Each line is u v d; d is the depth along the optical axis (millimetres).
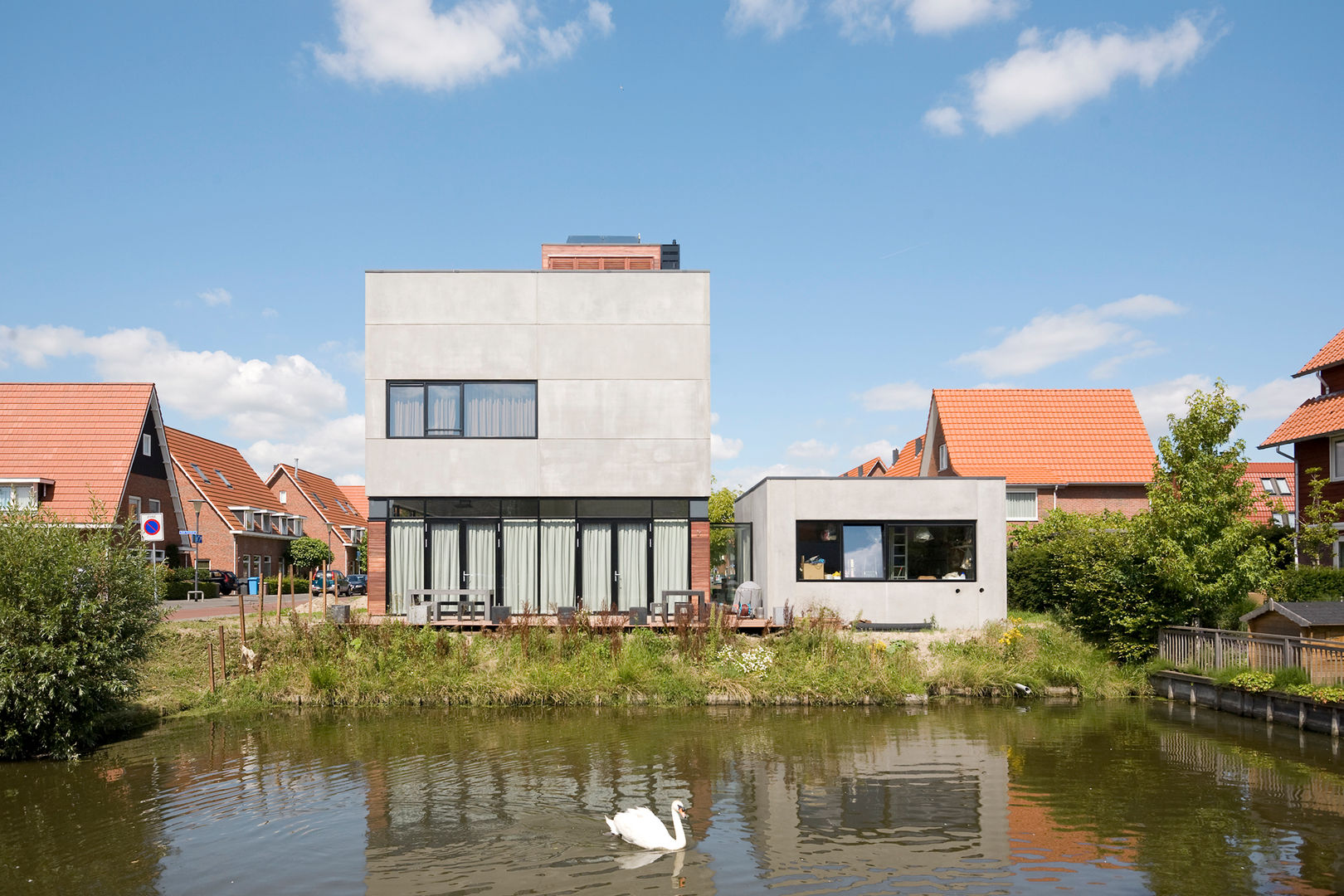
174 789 10695
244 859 8398
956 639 18578
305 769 11508
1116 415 35250
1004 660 17656
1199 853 8508
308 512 59219
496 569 20297
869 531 19875
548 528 20422
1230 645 16047
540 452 20453
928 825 9289
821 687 16125
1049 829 9188
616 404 20578
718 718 14773
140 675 14930
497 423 20469
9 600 12273
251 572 47719
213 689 16078
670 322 20734
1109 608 18391
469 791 10461
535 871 8039
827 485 19906
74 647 12469
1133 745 12875
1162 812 9727
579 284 20719
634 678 16281
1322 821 9414
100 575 13164
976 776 11188
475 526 20359
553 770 11422
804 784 10797
